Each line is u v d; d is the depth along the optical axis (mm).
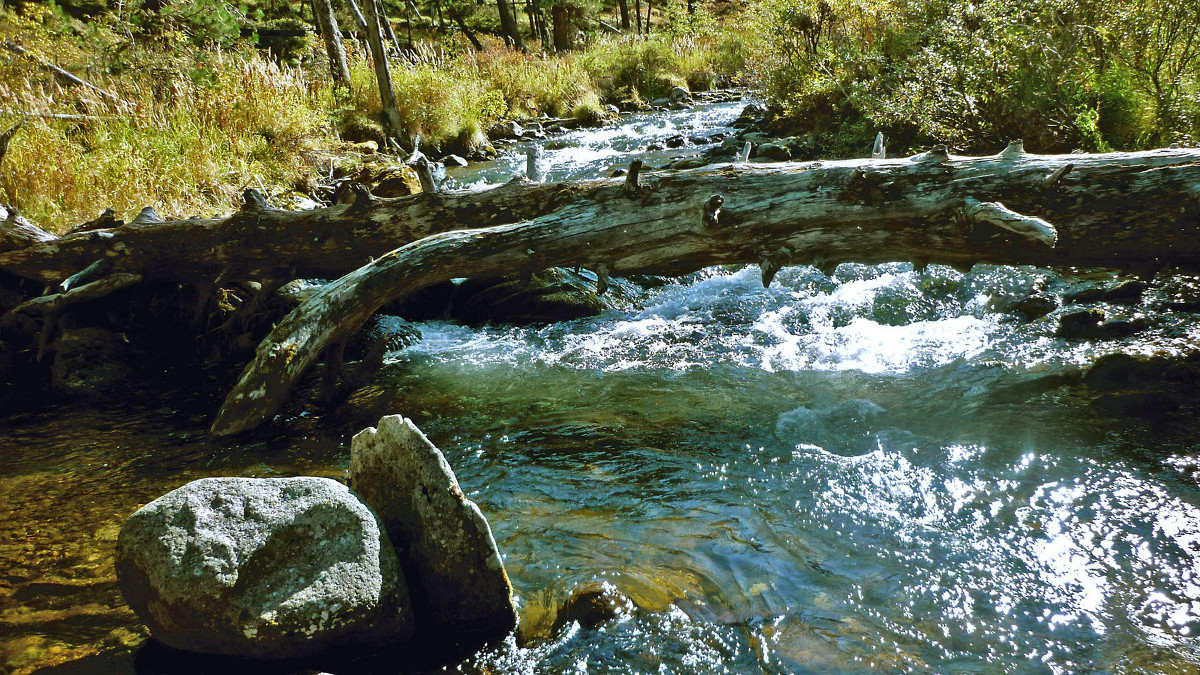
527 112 16531
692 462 3539
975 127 7590
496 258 4734
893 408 3896
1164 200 4086
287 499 2438
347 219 5273
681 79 19500
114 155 7570
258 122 9711
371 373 4984
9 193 6703
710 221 4449
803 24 10945
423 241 4742
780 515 3061
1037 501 2984
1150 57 6422
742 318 5375
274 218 5332
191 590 2277
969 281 5387
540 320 5773
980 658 2271
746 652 2354
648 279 6344
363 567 2373
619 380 4582
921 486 3172
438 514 2473
